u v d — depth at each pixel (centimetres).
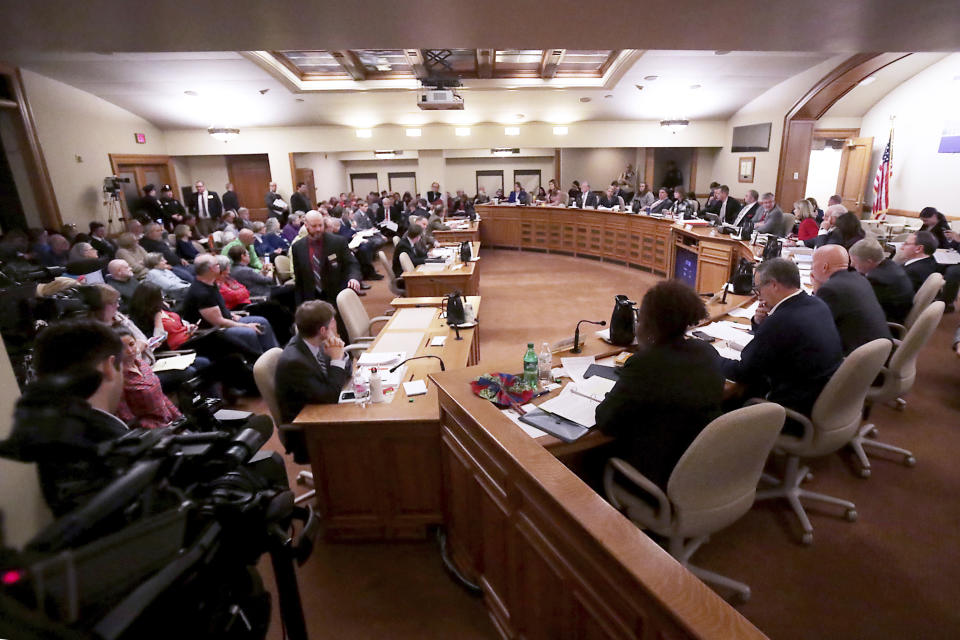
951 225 757
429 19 310
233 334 378
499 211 1066
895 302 347
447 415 202
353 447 220
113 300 283
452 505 210
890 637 177
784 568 209
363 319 379
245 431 108
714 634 87
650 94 927
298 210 980
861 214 968
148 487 77
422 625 190
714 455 162
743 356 231
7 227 677
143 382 240
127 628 58
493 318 573
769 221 628
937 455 284
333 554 229
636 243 826
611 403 175
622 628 112
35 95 701
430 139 1103
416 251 595
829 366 220
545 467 140
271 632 181
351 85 846
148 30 330
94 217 813
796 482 244
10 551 57
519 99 945
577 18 311
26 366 195
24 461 81
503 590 175
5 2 270
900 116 866
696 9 297
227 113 962
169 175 1060
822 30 347
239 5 278
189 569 70
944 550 217
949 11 301
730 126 1080
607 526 116
